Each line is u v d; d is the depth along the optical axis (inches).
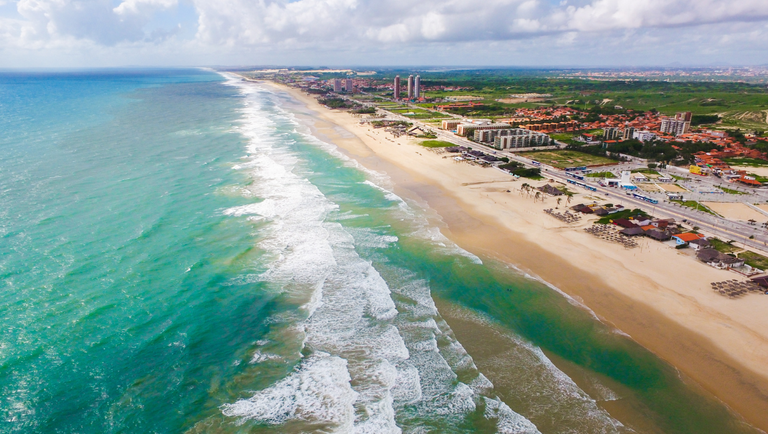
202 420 1482.5
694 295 2263.8
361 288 2294.5
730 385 1676.9
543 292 2297.0
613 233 3026.6
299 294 2239.2
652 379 1707.7
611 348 1878.7
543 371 1749.5
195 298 2160.4
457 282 2389.3
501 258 2669.8
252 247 2689.5
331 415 1518.2
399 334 1948.8
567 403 1595.7
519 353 1850.4
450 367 1760.6
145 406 1526.8
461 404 1582.2
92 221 2935.5
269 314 2068.2
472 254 2709.2
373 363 1772.9
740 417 1537.9
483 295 2268.7
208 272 2396.7
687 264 2596.0
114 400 1542.8
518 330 2000.5
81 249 2551.7
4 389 1549.0
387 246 2787.9
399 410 1551.4
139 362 1726.1
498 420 1520.7
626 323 2047.2
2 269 2285.9
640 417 1540.4
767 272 2484.0
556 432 1478.8
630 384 1686.8
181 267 2431.1
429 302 2204.7
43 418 1451.8
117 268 2375.7
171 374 1678.2
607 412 1560.0
